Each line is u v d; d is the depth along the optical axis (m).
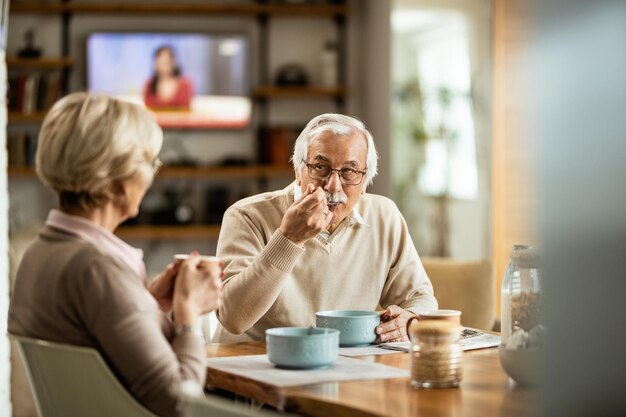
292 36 6.40
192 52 6.26
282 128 6.29
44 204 6.22
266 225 2.28
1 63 2.60
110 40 6.18
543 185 0.50
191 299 1.48
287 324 2.19
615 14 0.48
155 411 1.34
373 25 5.94
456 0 5.37
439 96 5.36
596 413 0.49
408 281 2.35
